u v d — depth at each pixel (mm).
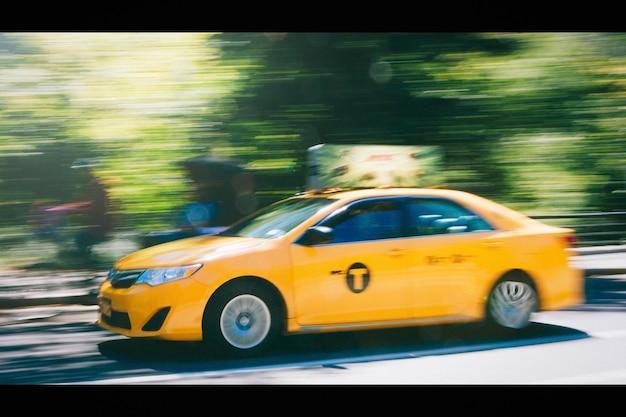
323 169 12320
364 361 6730
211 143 12109
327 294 6906
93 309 10031
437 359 6797
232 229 7770
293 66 12648
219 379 6125
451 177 13227
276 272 6770
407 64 12820
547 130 13477
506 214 7758
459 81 12922
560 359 6793
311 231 6961
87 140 11594
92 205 11438
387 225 7258
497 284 7531
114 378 6203
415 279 7191
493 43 13445
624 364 6617
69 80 11609
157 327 6578
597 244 16578
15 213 11523
